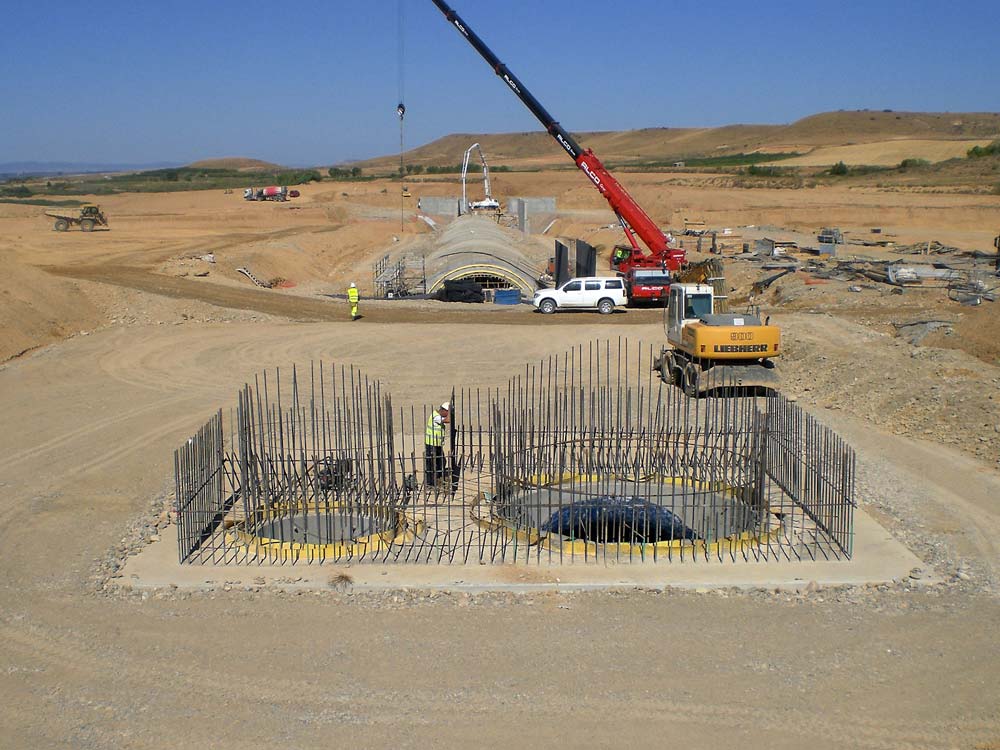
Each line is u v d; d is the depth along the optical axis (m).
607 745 9.09
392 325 35.72
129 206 106.19
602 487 16.08
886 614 11.77
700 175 143.62
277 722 9.50
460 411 22.45
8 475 17.80
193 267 46.72
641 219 41.72
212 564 13.42
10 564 13.52
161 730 9.36
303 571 13.13
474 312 41.09
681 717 9.54
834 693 9.97
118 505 16.12
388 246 74.44
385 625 11.56
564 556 13.54
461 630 11.41
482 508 15.39
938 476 17.25
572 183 138.50
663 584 12.59
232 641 11.19
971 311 33.72
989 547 13.93
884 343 28.56
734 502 14.73
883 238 66.81
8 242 57.88
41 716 9.59
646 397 24.28
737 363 23.55
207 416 22.33
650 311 41.59
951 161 132.25
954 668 10.46
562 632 11.34
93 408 23.09
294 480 15.46
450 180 154.12
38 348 30.03
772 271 48.56
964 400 20.84
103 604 12.20
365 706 9.78
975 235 69.69
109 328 33.50
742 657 10.72
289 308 39.06
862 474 17.36
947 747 9.06
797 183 119.81
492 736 9.24
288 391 24.94
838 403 23.02
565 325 36.19
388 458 15.38
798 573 12.91
